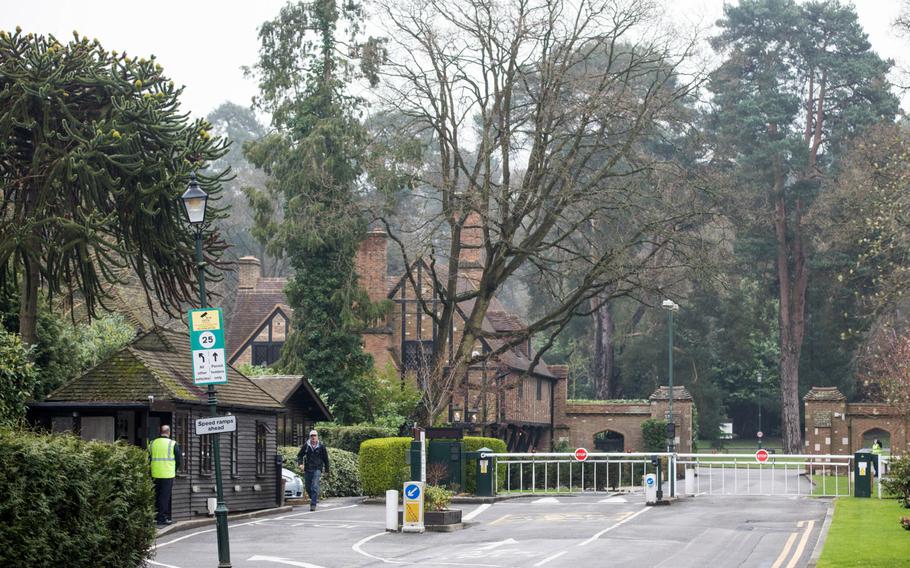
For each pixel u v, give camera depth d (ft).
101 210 104.94
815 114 274.36
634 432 250.57
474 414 214.48
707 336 293.84
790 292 273.54
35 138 108.58
